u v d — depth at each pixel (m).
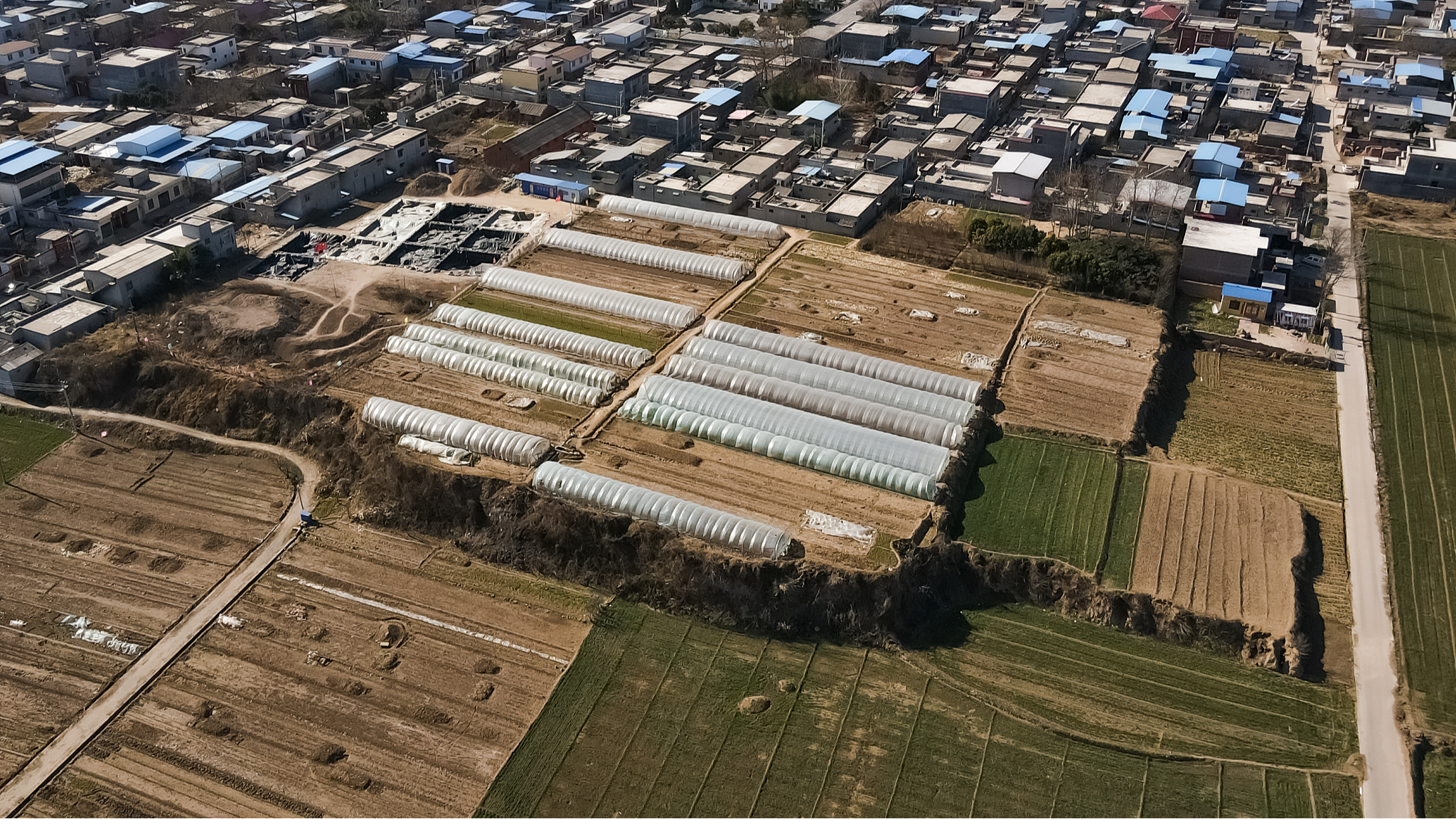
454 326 110.69
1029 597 81.50
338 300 115.88
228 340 106.19
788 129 158.75
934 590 80.88
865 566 79.62
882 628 77.81
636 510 84.19
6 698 73.44
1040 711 72.50
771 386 99.69
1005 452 93.88
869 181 142.00
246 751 69.94
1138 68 179.00
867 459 90.81
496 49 187.88
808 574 78.94
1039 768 68.62
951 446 93.12
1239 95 171.38
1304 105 169.38
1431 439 98.56
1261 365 109.69
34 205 129.50
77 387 102.31
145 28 194.50
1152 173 141.00
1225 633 76.88
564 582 83.06
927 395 98.38
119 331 109.06
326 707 72.94
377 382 101.75
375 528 88.62
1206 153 145.38
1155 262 118.44
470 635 78.62
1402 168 147.75
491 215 137.88
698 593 79.94
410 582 83.31
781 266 124.38
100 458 96.19
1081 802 66.50
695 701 73.25
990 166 147.12
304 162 142.75
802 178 141.62
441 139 159.38
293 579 83.50
